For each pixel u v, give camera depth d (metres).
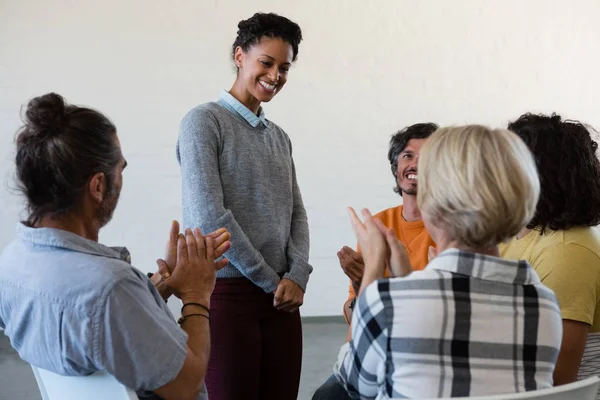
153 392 1.23
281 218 1.93
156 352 1.11
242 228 1.84
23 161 1.11
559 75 4.44
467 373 1.00
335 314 4.34
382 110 4.25
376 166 4.28
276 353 1.91
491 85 4.36
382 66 4.22
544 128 1.42
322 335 4.08
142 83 3.92
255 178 1.87
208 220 1.73
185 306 1.30
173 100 3.96
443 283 1.02
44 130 1.10
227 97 1.91
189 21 3.94
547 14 4.39
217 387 1.84
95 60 3.85
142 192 3.98
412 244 1.98
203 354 1.23
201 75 3.98
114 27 3.86
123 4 3.85
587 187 1.39
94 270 1.10
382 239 1.22
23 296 1.14
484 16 4.32
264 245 1.87
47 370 1.22
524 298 1.04
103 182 1.16
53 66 3.81
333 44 4.15
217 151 1.83
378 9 4.19
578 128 1.43
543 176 1.39
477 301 1.02
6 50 3.75
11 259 1.18
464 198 1.01
